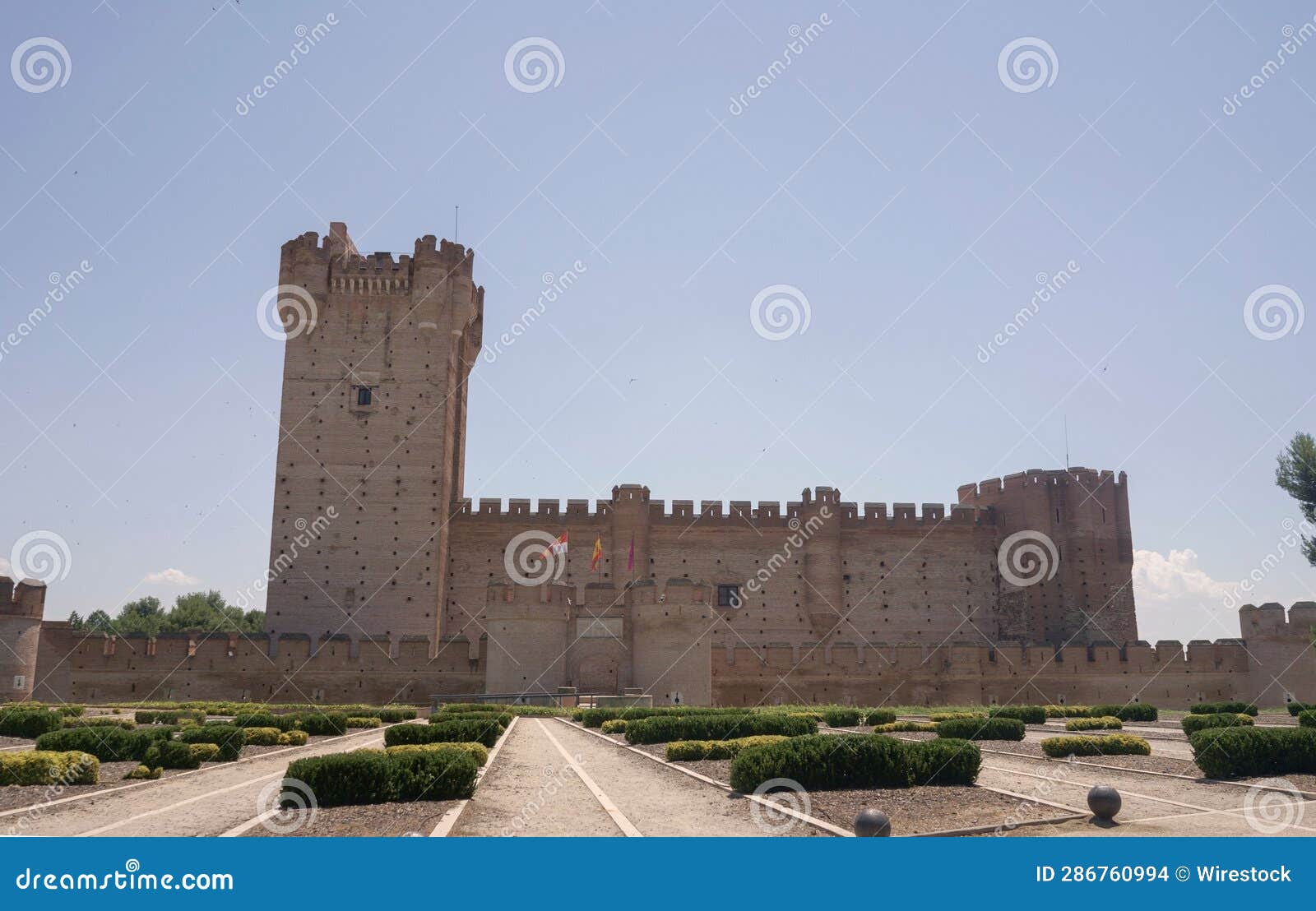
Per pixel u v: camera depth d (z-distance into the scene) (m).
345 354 63.19
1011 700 57.62
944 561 68.81
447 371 63.44
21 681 50.16
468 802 16.08
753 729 27.44
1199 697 58.94
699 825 14.30
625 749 25.95
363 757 15.86
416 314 63.94
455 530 65.44
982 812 15.20
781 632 66.12
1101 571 67.31
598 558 59.41
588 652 52.88
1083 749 24.31
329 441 61.88
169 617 100.81
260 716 32.72
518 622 52.03
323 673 52.84
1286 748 19.69
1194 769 21.06
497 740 26.70
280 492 60.94
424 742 25.45
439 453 62.28
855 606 67.50
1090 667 58.47
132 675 51.94
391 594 59.97
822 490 68.19
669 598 52.22
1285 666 58.50
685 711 37.69
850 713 37.72
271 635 55.06
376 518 60.94
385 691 52.88
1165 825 14.39
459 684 53.09
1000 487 70.69
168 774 20.72
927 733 31.06
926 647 67.06
